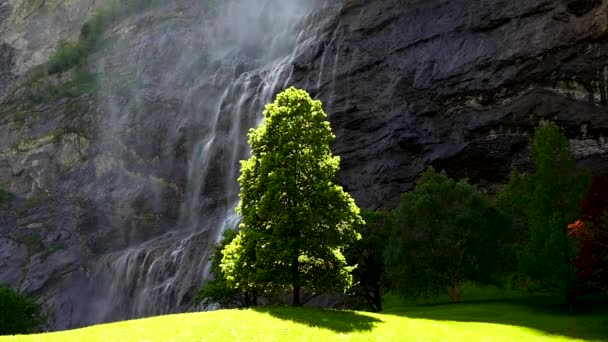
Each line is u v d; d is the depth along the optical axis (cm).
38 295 7806
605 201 2755
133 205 8156
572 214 3272
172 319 2394
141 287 6988
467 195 4062
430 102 5609
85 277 8069
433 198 4016
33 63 11744
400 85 5878
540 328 2652
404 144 5694
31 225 8712
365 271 4303
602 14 4662
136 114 8694
